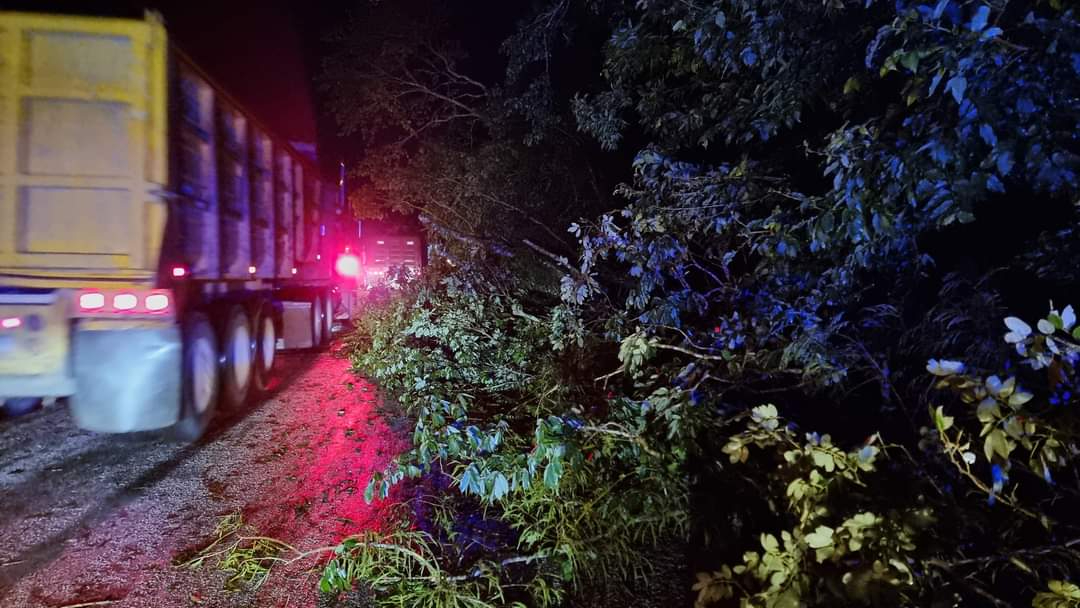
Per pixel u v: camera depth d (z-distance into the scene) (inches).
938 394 165.6
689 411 169.6
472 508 183.3
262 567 149.4
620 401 184.4
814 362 180.9
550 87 420.8
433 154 580.4
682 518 159.8
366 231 814.5
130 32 198.7
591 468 172.7
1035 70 106.4
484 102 601.3
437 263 422.6
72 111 200.4
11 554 153.9
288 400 318.3
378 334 394.6
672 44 252.1
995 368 150.4
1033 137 109.3
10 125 197.5
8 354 200.5
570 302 283.3
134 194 203.5
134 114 202.1
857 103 189.5
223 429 263.0
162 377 210.8
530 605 137.4
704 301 232.1
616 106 276.8
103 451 228.5
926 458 133.6
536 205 475.8
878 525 102.7
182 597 138.4
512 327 363.3
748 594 117.0
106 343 204.8
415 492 195.3
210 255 256.7
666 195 228.1
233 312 288.4
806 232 194.4
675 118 248.5
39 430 249.6
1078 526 118.1
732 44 188.9
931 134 117.9
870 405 207.9
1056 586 89.7
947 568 106.6
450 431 173.3
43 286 201.3
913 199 122.3
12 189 198.5
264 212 335.9
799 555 110.0
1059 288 171.5
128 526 170.7
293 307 405.4
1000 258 192.5
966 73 108.6
